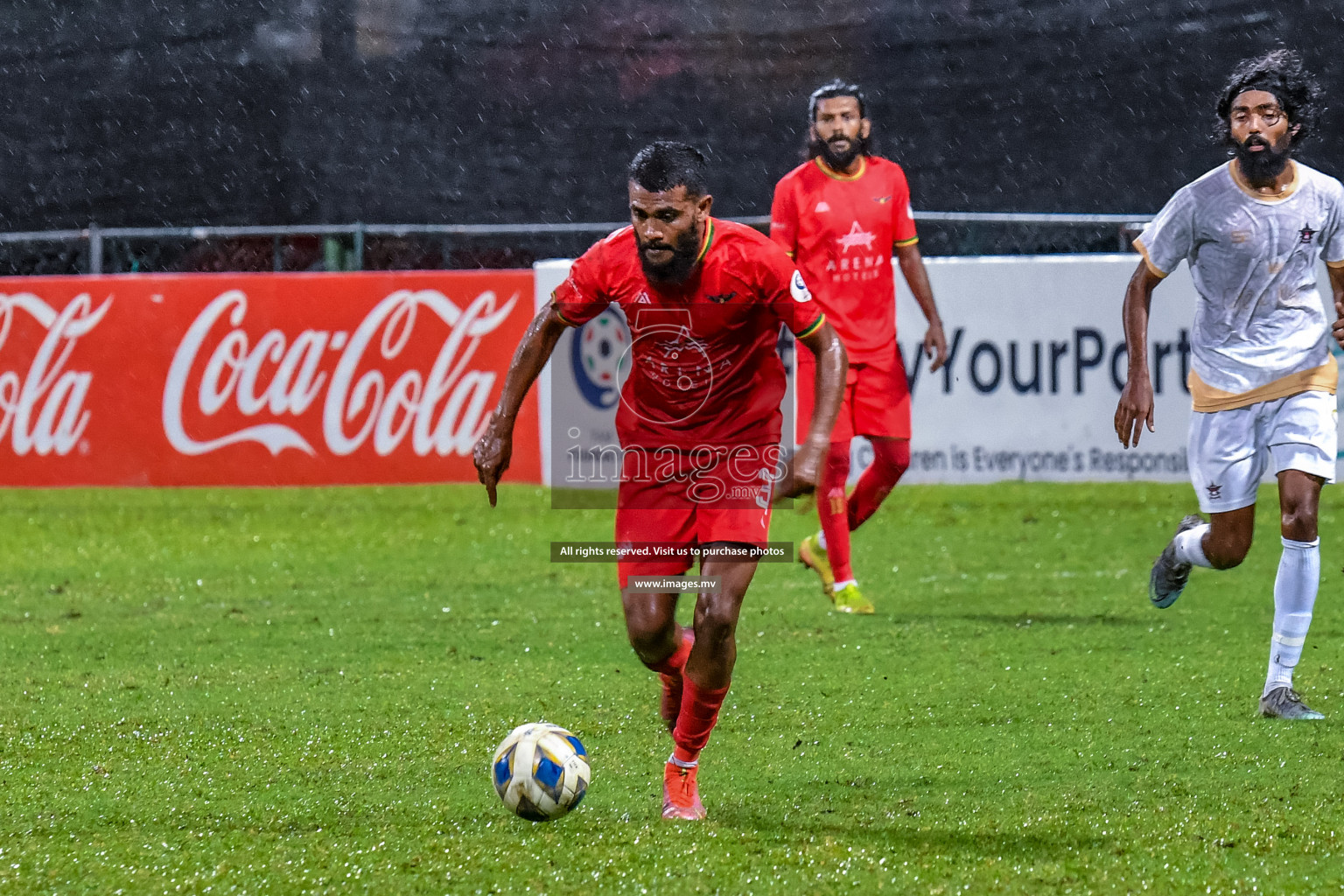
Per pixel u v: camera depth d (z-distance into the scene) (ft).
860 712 63.05
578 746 47.21
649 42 211.20
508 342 136.05
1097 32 202.49
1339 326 59.88
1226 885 40.42
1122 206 200.44
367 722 62.23
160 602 95.61
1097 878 41.04
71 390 138.10
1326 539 115.03
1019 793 50.06
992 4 205.77
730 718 62.18
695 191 44.80
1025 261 131.34
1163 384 130.72
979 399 132.57
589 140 208.95
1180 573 68.69
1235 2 197.77
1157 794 49.62
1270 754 54.70
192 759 56.54
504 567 108.68
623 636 82.17
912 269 90.02
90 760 56.49
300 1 207.00
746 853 43.32
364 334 136.56
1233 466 62.13
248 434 137.69
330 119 207.10
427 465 137.39
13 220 206.28
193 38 206.49
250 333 137.08
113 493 145.59
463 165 207.62
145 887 41.09
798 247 88.17
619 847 43.93
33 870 42.70
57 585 102.42
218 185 205.77
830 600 93.09
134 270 164.76
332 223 205.46
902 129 206.18
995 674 70.44
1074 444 131.95
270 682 70.69
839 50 208.13
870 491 90.07
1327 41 194.29
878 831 45.68
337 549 118.01
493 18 209.97
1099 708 63.05
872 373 87.92
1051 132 202.69
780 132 208.74
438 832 46.01
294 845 44.83
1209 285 61.21
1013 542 116.57
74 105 206.90
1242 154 58.70
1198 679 68.44
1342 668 70.95
